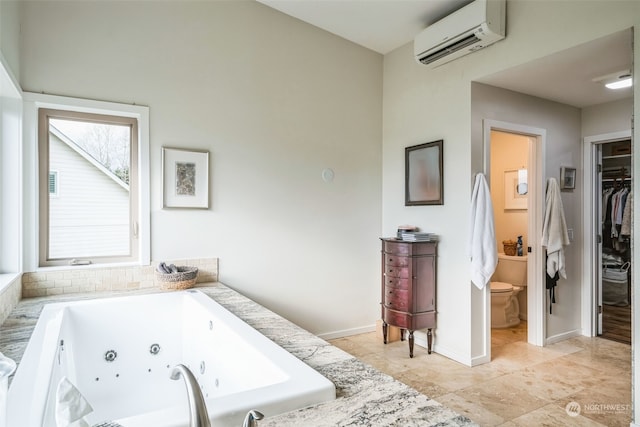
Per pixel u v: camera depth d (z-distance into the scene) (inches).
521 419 92.5
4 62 80.1
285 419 43.4
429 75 142.2
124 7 113.2
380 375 56.1
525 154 181.0
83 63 107.6
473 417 93.4
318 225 149.4
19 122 100.1
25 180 102.0
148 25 116.6
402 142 154.8
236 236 131.9
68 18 105.8
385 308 143.7
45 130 107.3
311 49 147.0
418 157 145.5
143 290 112.4
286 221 141.9
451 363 128.1
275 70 139.2
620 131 146.3
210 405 43.1
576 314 156.7
